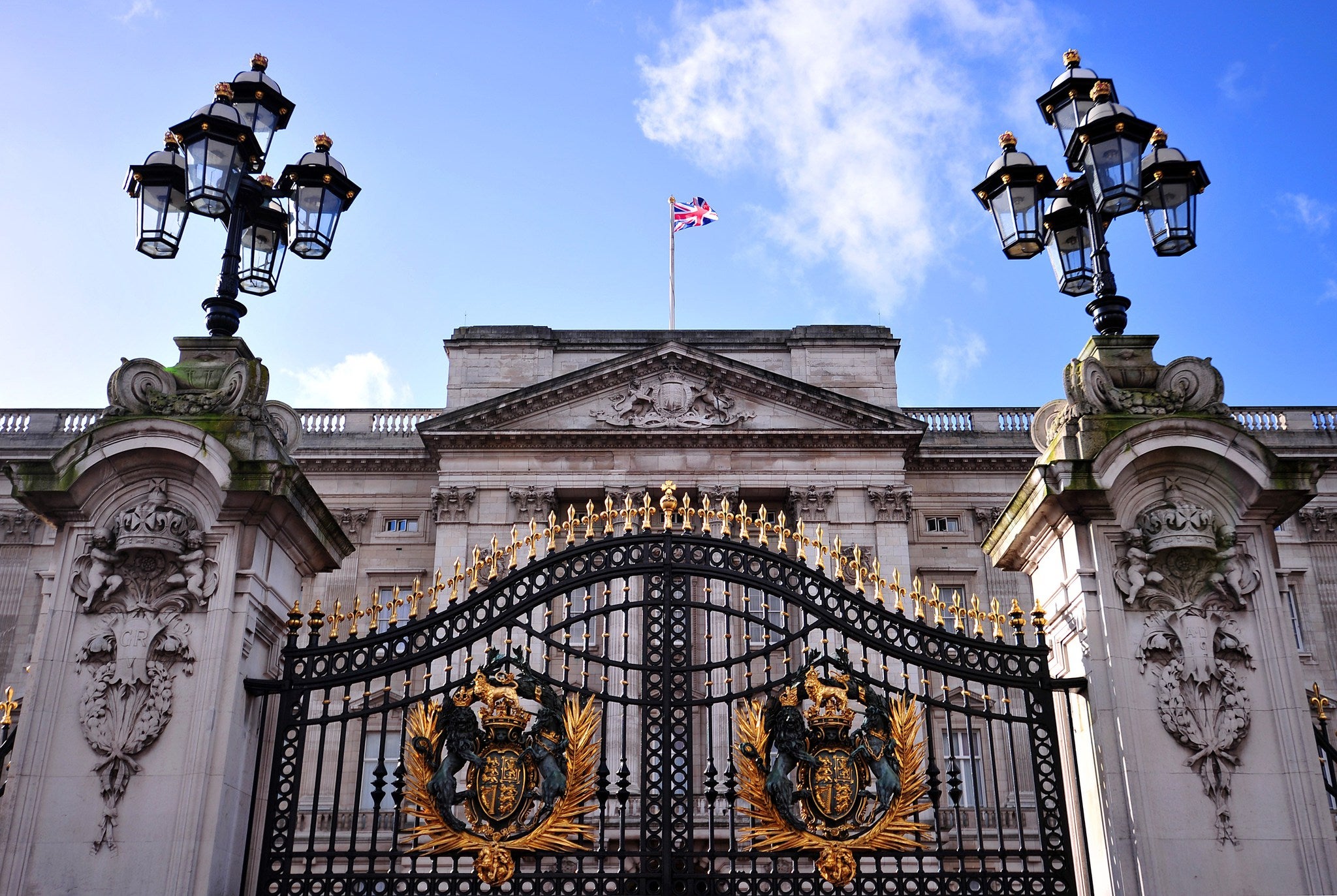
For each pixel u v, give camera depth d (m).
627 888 10.45
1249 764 10.25
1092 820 10.52
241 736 10.60
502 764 10.64
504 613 11.28
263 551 11.16
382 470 43.31
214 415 11.19
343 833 23.75
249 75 12.61
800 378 43.59
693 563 11.59
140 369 11.38
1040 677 11.00
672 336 44.34
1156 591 10.77
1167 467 11.09
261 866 10.35
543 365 43.84
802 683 10.99
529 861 10.84
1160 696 10.45
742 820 20.64
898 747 10.83
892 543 37.97
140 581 10.72
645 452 39.50
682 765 10.66
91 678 10.36
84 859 9.81
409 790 10.66
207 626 10.56
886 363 43.72
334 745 25.42
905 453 39.56
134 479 10.95
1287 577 41.31
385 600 41.22
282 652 11.09
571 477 39.09
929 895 10.37
